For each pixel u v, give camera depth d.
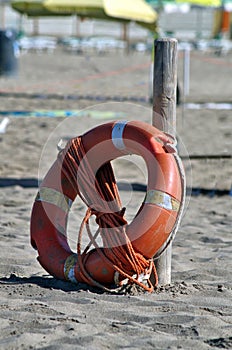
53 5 93.25
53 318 14.70
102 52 129.75
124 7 91.62
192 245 22.73
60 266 17.53
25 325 14.20
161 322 14.74
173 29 175.38
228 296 17.00
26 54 119.44
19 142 43.00
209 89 74.81
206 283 18.28
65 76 84.69
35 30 165.50
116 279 16.94
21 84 75.81
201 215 27.23
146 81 79.50
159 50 16.89
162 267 17.72
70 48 132.75
